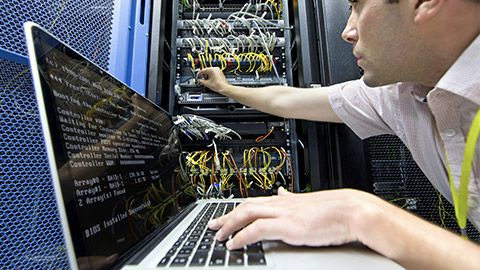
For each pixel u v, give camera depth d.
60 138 0.31
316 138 0.88
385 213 0.30
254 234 0.34
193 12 1.26
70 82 0.37
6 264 0.43
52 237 0.48
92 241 0.31
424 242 0.26
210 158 1.09
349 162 0.79
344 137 0.81
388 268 0.27
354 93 0.78
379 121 0.76
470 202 0.48
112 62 0.73
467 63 0.40
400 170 0.78
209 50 1.18
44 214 0.47
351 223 0.31
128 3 0.83
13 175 0.44
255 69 1.18
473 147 0.36
